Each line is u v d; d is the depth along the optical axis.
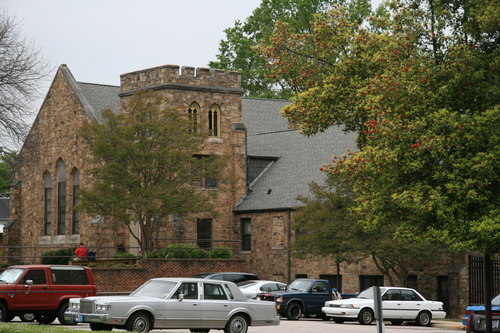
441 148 17.62
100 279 39.06
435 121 18.02
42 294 25.86
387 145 18.81
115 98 51.59
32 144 38.62
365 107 20.31
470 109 19.05
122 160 40.22
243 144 49.19
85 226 46.91
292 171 48.97
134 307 21.31
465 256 39.47
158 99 41.62
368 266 41.94
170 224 46.00
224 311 22.50
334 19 24.14
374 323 31.98
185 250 42.44
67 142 49.28
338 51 24.30
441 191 18.30
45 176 51.59
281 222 45.91
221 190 48.50
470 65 18.62
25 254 52.62
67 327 23.97
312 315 36.56
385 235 37.00
